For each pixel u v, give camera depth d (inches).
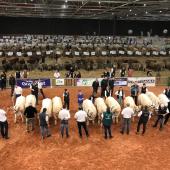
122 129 588.7
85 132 580.7
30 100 657.0
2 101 796.0
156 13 1892.2
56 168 459.8
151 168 464.4
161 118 604.7
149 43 1924.2
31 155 500.7
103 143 548.1
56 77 981.8
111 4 1385.3
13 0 1326.3
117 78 974.4
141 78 989.2
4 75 915.4
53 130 604.7
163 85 1011.3
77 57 1553.9
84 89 940.6
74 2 1332.4
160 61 1530.5
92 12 1887.3
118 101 731.4
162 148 532.4
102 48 1678.2
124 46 1787.6
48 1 1333.7
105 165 470.9
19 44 1702.8
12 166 464.4
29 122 594.2
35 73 1228.5
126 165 472.1
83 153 510.0
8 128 612.1
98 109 633.0
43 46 1668.3
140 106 677.3
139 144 546.6
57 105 633.6
